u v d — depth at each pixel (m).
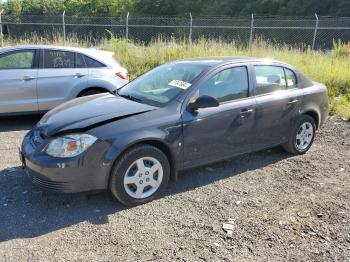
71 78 7.30
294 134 5.59
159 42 14.25
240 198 4.36
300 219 3.93
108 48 13.70
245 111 4.84
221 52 13.33
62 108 4.57
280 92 5.34
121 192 3.97
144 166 4.09
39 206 4.05
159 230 3.66
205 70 4.68
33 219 3.79
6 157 5.43
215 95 4.64
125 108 4.29
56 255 3.25
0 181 4.60
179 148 4.31
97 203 4.15
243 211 4.06
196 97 4.47
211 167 5.23
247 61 5.09
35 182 3.95
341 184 4.82
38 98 7.11
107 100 4.67
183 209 4.07
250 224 3.81
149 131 4.05
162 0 48.53
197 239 3.53
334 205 4.25
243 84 4.93
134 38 16.31
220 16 42.16
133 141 3.94
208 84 4.60
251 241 3.52
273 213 4.04
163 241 3.49
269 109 5.11
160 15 48.41
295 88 5.58
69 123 4.01
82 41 14.80
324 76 11.09
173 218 3.89
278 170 5.21
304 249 3.42
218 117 4.57
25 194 4.29
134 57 12.98
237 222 3.84
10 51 7.00
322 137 6.82
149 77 5.15
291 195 4.48
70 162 3.74
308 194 4.52
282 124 5.36
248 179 4.89
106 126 3.93
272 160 5.57
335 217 3.99
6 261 3.15
